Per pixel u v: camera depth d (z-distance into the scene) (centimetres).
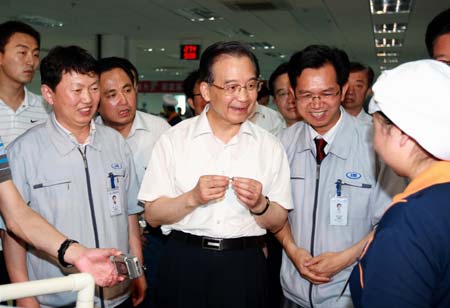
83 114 174
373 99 108
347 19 887
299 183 186
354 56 1452
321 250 179
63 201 174
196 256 161
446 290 95
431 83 97
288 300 196
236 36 1080
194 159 164
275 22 915
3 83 247
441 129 96
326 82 170
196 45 1109
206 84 162
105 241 182
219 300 160
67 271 174
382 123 107
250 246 164
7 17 853
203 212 160
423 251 93
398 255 94
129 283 194
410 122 98
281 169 170
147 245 251
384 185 171
